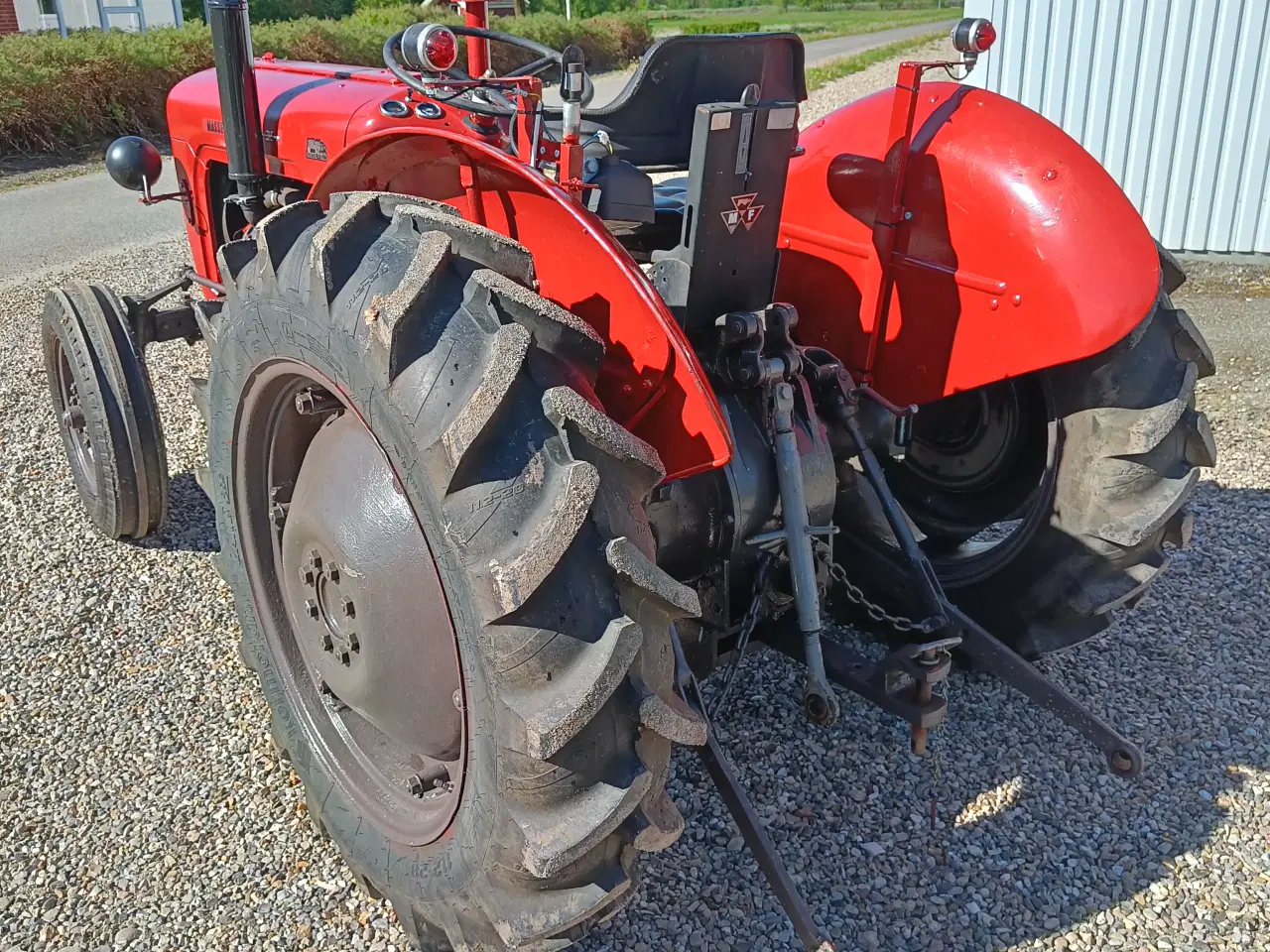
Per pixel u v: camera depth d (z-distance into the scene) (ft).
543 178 6.08
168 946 7.29
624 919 7.40
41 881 7.84
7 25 75.41
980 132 8.17
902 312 8.75
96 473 11.81
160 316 12.26
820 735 9.21
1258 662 10.27
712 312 7.29
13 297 23.09
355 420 6.86
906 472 10.73
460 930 6.08
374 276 5.71
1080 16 24.86
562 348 5.54
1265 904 7.54
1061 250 7.68
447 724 6.62
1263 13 23.21
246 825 8.36
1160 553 8.70
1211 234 25.22
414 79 7.33
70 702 9.80
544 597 5.06
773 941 7.27
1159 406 7.97
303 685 7.98
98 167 42.14
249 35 10.58
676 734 5.34
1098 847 8.08
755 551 7.80
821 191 9.07
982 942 7.27
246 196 10.98
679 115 7.75
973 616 9.55
